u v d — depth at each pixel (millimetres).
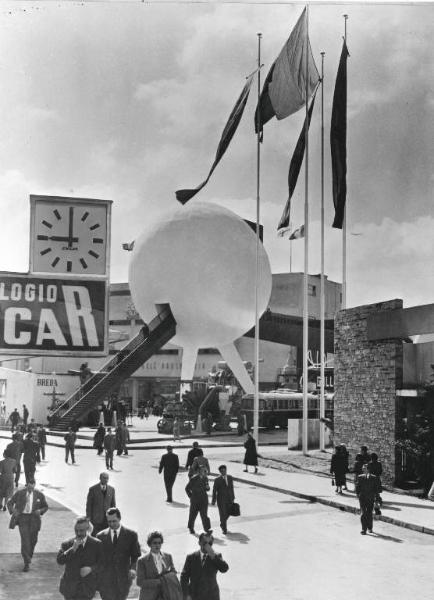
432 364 20531
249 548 12938
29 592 9695
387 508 17141
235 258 44625
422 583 10781
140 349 42531
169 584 7508
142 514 16141
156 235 44844
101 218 13773
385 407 21406
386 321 21188
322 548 13078
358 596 10070
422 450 20188
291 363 71688
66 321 13492
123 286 61000
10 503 10875
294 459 28422
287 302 72500
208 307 44500
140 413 56688
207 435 42156
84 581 7980
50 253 13422
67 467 24609
